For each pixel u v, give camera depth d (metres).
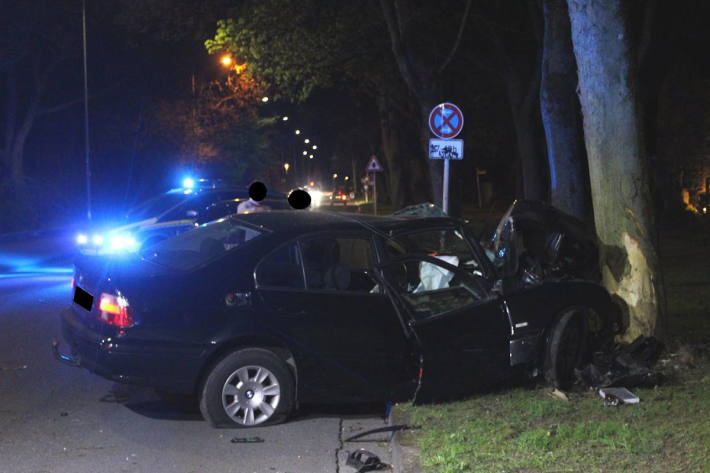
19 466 5.79
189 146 48.38
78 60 45.34
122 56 45.66
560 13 15.35
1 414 7.01
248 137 54.66
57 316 11.60
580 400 7.32
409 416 6.81
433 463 5.59
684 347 8.80
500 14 26.56
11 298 13.41
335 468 5.89
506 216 8.49
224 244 7.35
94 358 6.52
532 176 26.44
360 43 27.31
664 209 35.56
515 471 5.40
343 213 7.75
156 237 15.23
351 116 61.50
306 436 6.61
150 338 6.47
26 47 40.47
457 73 33.84
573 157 15.85
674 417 6.65
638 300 8.77
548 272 8.51
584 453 5.75
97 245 16.23
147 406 7.32
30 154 49.88
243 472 5.77
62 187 46.94
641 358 8.26
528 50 28.66
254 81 45.50
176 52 46.41
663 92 35.78
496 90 33.78
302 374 6.82
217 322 6.59
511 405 7.13
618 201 8.80
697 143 34.00
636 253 8.77
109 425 6.77
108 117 47.94
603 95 8.73
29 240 31.28
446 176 14.00
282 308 6.76
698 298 12.75
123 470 5.75
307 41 26.38
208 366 6.68
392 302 7.07
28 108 45.53
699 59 32.59
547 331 7.62
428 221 7.49
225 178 52.03
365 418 7.20
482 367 7.36
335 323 6.88
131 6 27.98
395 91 32.25
